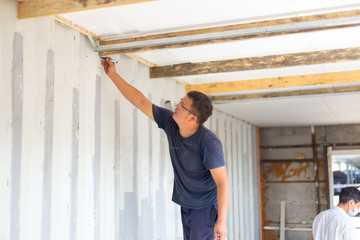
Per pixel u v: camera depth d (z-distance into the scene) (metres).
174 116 2.67
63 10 2.71
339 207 4.07
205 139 2.64
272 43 3.84
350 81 4.93
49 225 2.96
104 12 3.08
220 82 5.54
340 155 9.43
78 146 3.32
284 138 9.95
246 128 9.06
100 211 3.59
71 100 3.27
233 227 7.80
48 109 3.00
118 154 3.91
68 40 3.27
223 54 4.22
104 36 3.56
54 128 3.06
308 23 3.12
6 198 2.60
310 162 9.69
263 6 2.98
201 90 5.63
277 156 9.96
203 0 2.88
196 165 2.73
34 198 2.83
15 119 2.70
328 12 3.07
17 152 2.70
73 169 3.25
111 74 3.24
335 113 7.84
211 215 2.85
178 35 3.46
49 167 2.98
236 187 8.09
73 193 3.24
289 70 4.92
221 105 6.82
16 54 2.74
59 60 3.15
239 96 6.19
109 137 3.78
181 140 2.73
